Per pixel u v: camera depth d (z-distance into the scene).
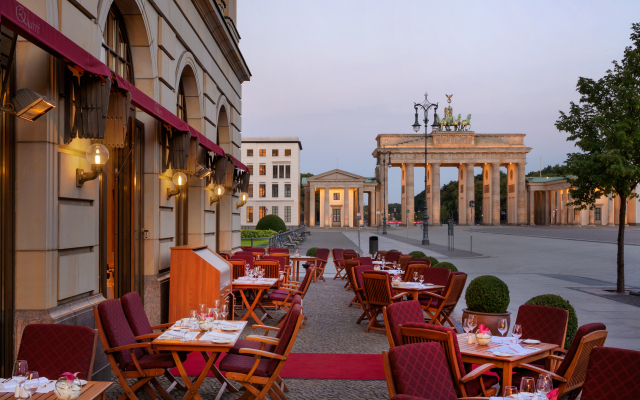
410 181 100.88
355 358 8.00
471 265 24.44
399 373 4.15
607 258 27.06
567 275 20.31
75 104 6.14
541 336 6.56
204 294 9.14
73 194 6.48
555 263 25.14
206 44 14.00
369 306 10.45
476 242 43.62
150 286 9.52
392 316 6.22
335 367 7.48
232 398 6.29
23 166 5.82
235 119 18.94
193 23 12.63
